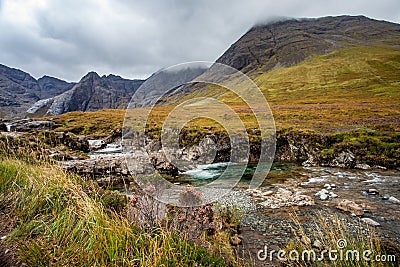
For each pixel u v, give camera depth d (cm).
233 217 928
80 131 3869
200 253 464
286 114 3769
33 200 507
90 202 502
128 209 550
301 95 7544
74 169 1491
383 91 6906
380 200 1186
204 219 651
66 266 350
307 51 14188
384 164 1870
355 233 847
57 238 404
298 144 2300
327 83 8975
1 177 598
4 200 518
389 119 2953
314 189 1388
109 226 432
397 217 984
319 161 2077
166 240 435
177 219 557
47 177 605
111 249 384
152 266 371
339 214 1023
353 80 8844
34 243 365
